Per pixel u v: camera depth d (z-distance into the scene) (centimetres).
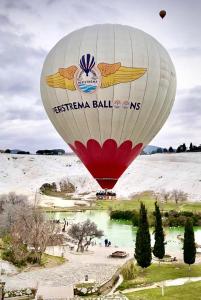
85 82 3678
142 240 5269
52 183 19338
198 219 10544
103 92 3666
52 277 5203
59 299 4144
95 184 19388
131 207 13462
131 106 3719
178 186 18550
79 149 4000
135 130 3859
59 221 10331
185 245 5503
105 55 3641
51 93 3891
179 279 5134
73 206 14362
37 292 4550
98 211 13475
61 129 4053
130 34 3731
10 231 6831
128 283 4988
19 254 5762
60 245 7281
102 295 4400
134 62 3653
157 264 5888
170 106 4059
